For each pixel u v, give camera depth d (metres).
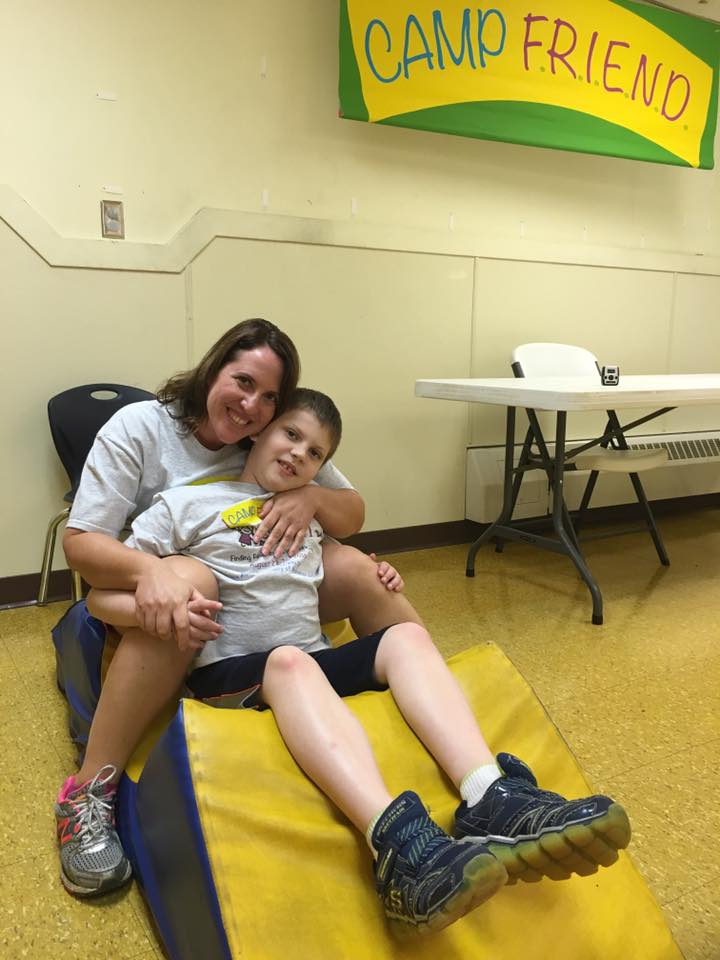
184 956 0.98
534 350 3.00
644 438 3.66
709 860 1.29
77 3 2.23
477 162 3.04
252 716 1.08
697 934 1.12
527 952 0.96
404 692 1.11
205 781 0.98
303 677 1.08
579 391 2.07
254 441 1.39
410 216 2.93
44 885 1.20
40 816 1.37
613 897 1.06
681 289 3.72
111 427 1.32
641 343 3.65
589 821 0.85
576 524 3.45
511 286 3.20
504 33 2.92
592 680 1.96
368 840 0.93
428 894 0.82
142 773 1.12
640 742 1.66
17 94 2.20
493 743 1.18
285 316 2.71
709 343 3.89
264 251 2.62
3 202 2.20
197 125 2.46
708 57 3.46
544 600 2.57
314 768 1.01
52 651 2.07
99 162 2.33
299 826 0.97
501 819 0.92
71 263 2.31
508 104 2.98
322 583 1.41
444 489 3.19
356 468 2.97
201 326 2.55
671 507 3.92
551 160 3.23
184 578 1.18
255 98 2.55
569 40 3.07
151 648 1.17
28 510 2.38
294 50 2.59
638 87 3.30
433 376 3.07
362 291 2.85
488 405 3.22
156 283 2.45
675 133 3.45
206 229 2.50
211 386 1.32
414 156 2.89
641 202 3.53
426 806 1.03
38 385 2.33
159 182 2.43
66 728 1.67
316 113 2.67
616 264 3.47
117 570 1.19
